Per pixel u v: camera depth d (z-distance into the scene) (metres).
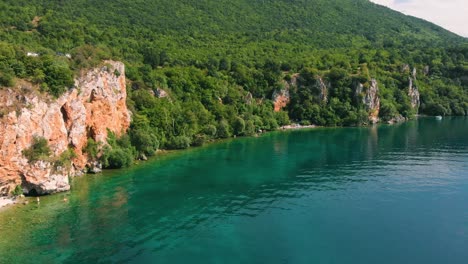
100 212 56.03
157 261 43.38
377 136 124.44
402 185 68.12
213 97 128.12
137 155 86.81
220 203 60.53
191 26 181.00
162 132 99.81
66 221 52.66
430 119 172.50
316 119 153.00
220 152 98.25
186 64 139.25
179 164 84.50
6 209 55.56
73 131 70.38
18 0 139.25
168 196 63.38
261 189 67.25
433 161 85.38
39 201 59.06
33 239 47.38
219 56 155.88
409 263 43.22
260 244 47.38
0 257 43.09
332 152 98.06
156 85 109.38
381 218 54.53
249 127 126.19
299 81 158.62
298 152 98.50
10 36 105.00
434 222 53.09
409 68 189.50
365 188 66.94
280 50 181.75
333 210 57.44
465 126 146.62
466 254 45.00
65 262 42.66
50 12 137.75
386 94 169.00
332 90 159.62
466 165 81.06
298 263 43.16
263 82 152.75
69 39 119.12
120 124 85.81
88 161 74.81
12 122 57.06
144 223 52.88
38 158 59.84
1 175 56.59
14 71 62.31
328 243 47.62
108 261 43.12
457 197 61.88
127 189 66.44
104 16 157.25
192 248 46.31
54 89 65.69
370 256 44.66
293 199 62.09
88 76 74.69
